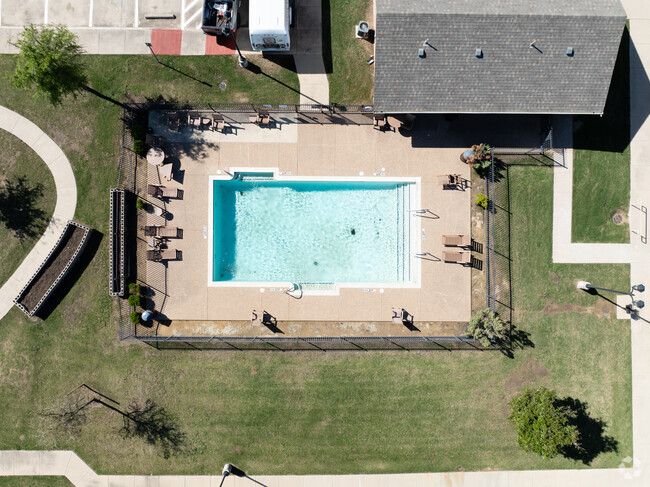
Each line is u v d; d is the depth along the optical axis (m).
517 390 27.14
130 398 26.77
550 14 22.98
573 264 27.28
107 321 26.77
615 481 27.23
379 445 26.98
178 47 26.81
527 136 27.11
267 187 27.70
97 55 26.75
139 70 26.78
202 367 26.83
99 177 26.78
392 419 26.98
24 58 22.81
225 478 26.89
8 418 26.64
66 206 26.81
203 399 26.86
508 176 27.11
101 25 26.83
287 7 25.23
